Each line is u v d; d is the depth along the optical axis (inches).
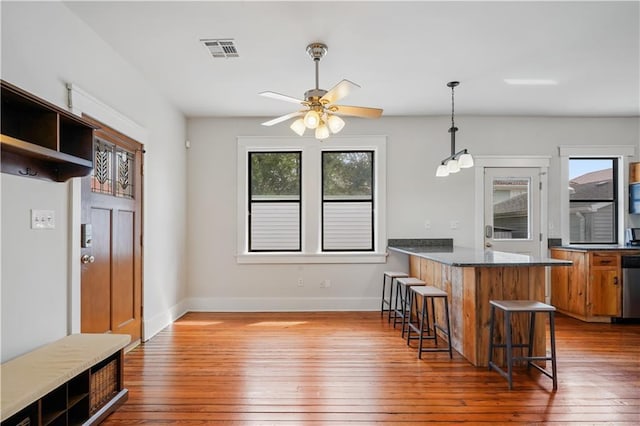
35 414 66.1
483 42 115.0
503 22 103.3
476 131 193.3
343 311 189.2
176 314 173.9
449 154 192.2
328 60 126.9
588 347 134.0
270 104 171.2
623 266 166.1
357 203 194.4
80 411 79.9
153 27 105.0
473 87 152.3
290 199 194.4
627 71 136.8
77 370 73.6
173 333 150.8
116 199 121.6
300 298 190.9
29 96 73.0
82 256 103.1
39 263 86.0
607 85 150.4
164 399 94.0
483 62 129.0
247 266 191.2
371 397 95.3
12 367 73.3
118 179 123.3
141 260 139.4
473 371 112.0
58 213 92.1
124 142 126.4
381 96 162.1
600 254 167.0
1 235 75.7
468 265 107.8
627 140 193.8
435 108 179.0
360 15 99.6
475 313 116.0
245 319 173.0
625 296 165.2
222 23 103.1
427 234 192.1
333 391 98.7
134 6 94.7
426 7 95.9
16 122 79.7
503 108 179.6
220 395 96.3
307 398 94.7
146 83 143.1
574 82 147.3
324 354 126.3
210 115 187.5
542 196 193.0
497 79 143.9
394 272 185.5
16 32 79.7
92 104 105.2
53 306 90.4
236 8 95.8
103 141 113.7
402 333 144.3
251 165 194.7
